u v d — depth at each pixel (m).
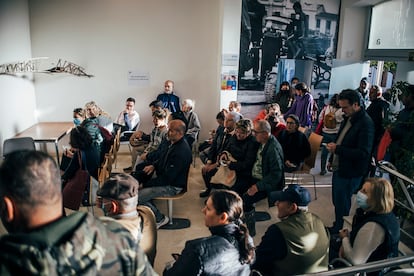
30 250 0.73
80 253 0.78
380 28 6.37
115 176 1.96
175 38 6.23
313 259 1.82
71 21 5.89
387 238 1.96
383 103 4.42
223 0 5.89
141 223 2.01
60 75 6.03
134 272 0.88
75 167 3.25
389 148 3.39
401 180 2.87
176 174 3.39
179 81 6.39
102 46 6.05
